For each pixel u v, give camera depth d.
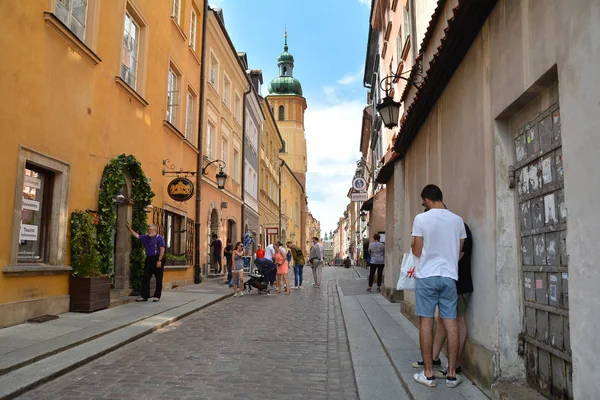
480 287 4.67
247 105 29.72
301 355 6.56
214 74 21.59
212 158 20.97
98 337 7.09
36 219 8.44
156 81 13.95
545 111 3.65
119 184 10.55
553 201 3.54
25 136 7.79
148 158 13.37
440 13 8.20
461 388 4.58
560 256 3.45
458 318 4.96
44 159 8.29
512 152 4.28
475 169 4.87
